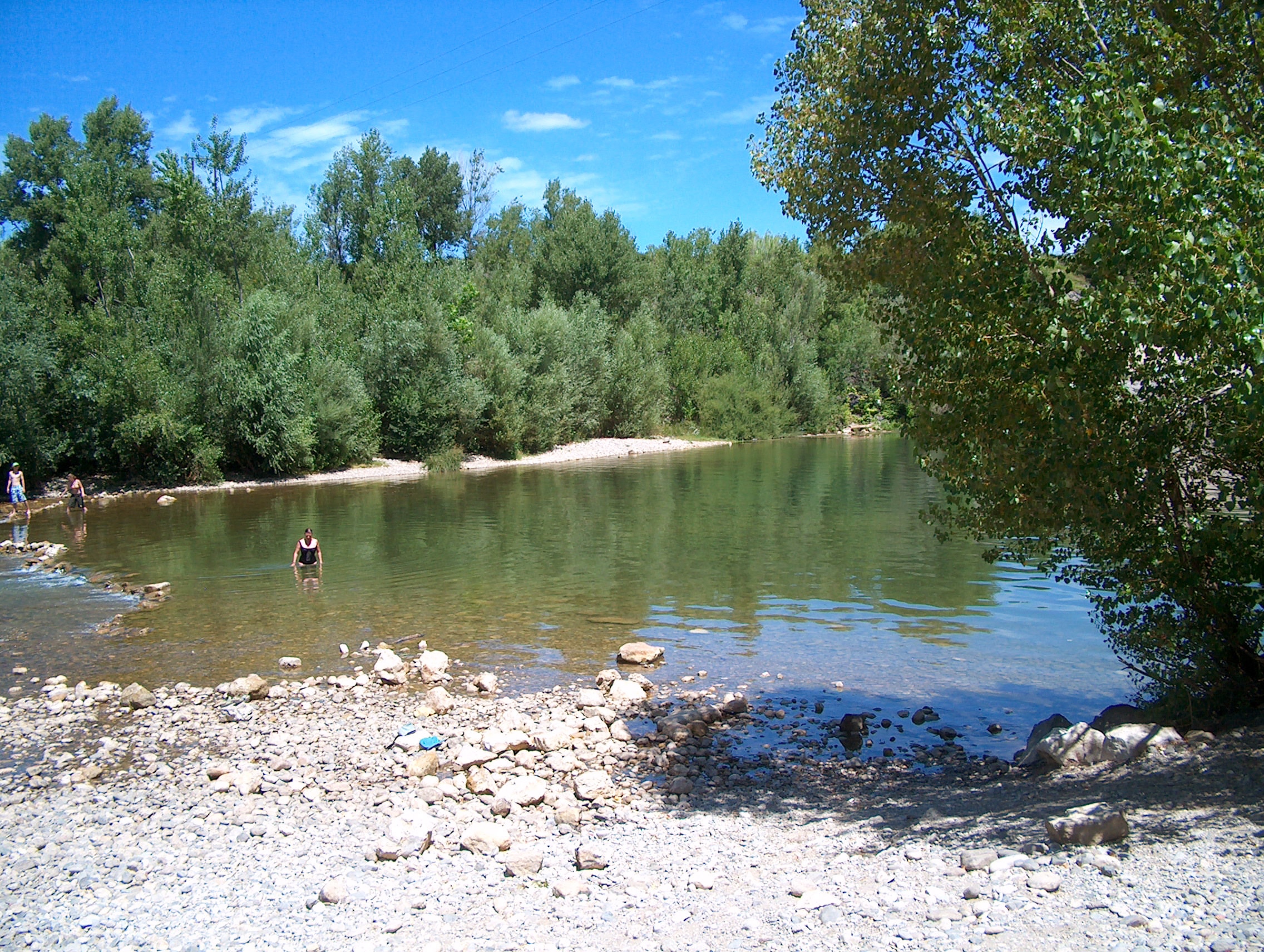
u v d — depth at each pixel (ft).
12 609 55.98
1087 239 26.07
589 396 200.03
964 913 17.38
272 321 136.67
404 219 195.52
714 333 260.01
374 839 25.14
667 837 24.79
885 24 30.09
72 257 151.64
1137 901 16.78
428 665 41.88
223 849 24.63
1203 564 27.63
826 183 32.37
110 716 37.29
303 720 36.37
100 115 223.51
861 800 27.50
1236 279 20.18
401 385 159.43
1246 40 24.49
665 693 40.01
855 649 46.03
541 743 32.89
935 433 30.35
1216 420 25.02
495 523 91.25
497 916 19.99
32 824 26.68
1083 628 49.16
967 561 68.64
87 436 123.44
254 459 137.28
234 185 158.10
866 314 33.40
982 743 33.09
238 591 60.70
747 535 81.82
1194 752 24.88
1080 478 26.11
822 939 17.25
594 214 236.02
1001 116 26.96
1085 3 27.22
